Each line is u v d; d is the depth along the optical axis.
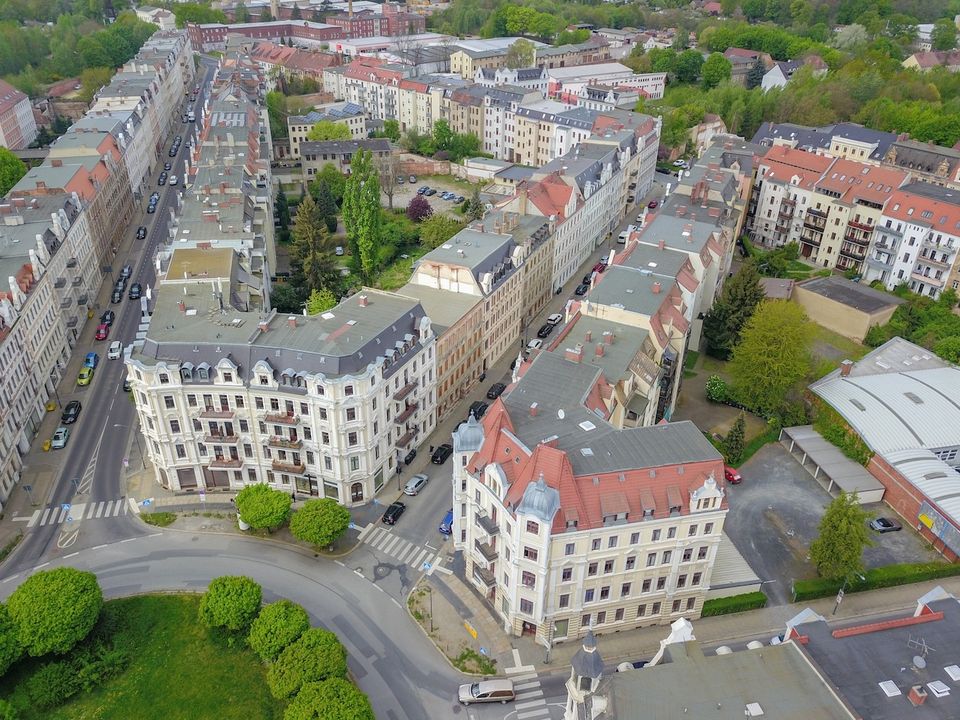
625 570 95.69
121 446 135.12
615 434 98.62
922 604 84.00
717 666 75.31
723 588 103.75
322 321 125.00
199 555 112.06
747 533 117.94
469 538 104.19
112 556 111.62
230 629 97.94
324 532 107.19
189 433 119.56
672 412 146.00
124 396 148.88
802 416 140.00
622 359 121.94
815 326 149.88
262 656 91.75
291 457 121.12
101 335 168.38
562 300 195.75
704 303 170.00
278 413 117.25
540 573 91.75
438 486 127.25
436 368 137.00
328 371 112.56
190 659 95.69
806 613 82.00
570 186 197.25
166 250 163.12
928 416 131.25
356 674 94.50
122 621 100.31
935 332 162.88
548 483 90.31
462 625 101.56
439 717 89.38
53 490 124.62
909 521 119.31
